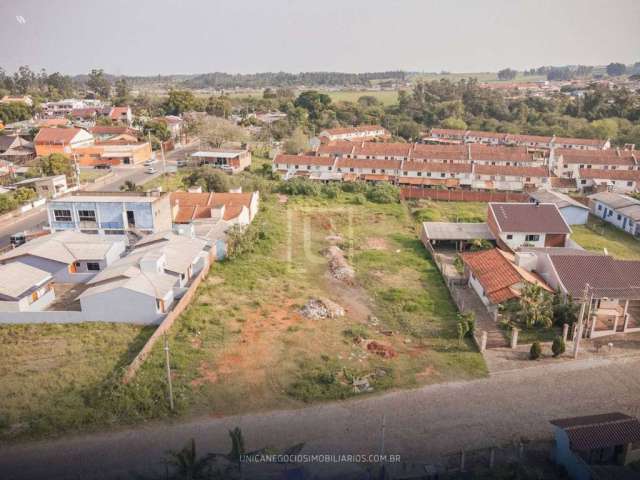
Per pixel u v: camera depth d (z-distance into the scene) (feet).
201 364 107.45
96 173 304.30
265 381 102.68
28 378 101.35
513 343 115.96
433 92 629.10
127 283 124.88
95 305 124.47
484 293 140.26
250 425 89.92
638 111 451.53
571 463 78.02
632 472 76.38
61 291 147.13
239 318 127.85
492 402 97.09
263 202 243.81
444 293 148.97
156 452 83.05
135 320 125.08
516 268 139.74
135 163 330.13
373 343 117.60
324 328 125.49
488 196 259.80
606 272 135.33
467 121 526.16
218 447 84.12
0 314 124.26
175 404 94.07
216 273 156.97
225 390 99.40
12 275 132.87
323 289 150.51
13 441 84.89
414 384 102.78
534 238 180.45
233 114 557.74
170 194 204.64
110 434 87.10
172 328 120.78
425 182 287.89
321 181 293.64
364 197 257.96
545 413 93.97
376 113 542.16
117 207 172.24
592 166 315.58
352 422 91.25
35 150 337.11
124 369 100.01
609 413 90.38
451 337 122.21
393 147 334.65
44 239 159.02
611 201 229.25
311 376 103.81
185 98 520.83
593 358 112.16
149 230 175.11
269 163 342.85
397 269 167.02
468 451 84.28
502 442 86.63
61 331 120.78
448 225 197.16
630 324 125.18
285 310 134.51
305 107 542.16
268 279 154.61
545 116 501.15
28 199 230.27
